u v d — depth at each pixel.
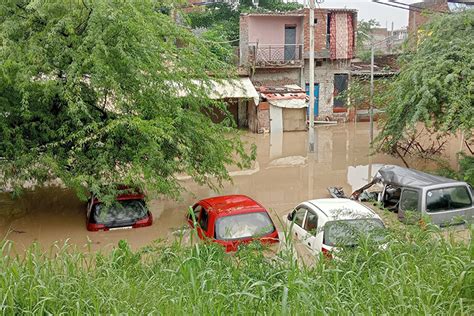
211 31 31.16
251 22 28.58
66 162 11.23
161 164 11.23
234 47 31.98
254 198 14.19
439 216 9.98
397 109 15.15
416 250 6.50
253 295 4.91
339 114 29.00
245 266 6.31
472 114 13.68
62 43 10.85
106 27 10.70
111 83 10.67
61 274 5.70
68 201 13.73
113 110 11.66
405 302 5.08
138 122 10.62
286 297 4.57
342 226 7.70
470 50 14.74
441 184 10.44
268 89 26.64
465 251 6.15
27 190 14.75
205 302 4.91
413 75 14.80
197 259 5.96
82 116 11.19
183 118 11.92
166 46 11.85
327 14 28.19
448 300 5.20
